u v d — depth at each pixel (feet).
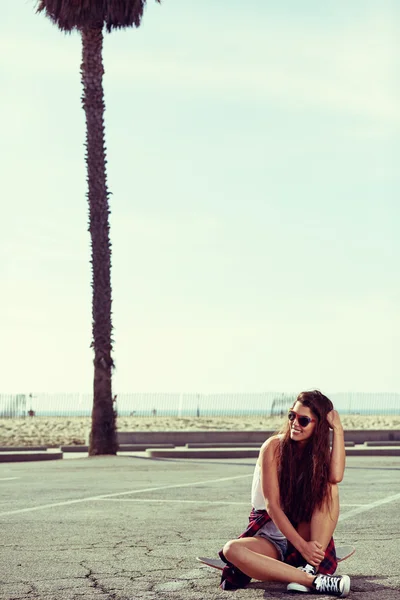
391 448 76.07
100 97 77.97
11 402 140.97
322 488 20.13
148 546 26.53
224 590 20.34
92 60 78.07
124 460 66.69
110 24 78.13
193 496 40.16
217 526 30.66
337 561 21.09
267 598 19.34
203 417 143.23
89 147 76.95
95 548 26.22
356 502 37.96
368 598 19.39
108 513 34.24
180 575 22.21
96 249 75.66
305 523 20.47
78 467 59.21
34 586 21.02
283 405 139.54
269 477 20.22
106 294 75.56
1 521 32.04
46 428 120.37
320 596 19.45
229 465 61.31
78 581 21.56
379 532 29.30
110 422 74.90
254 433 90.89
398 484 46.11
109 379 75.20
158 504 37.14
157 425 123.95
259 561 19.79
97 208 76.13
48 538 28.12
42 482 47.60
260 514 20.68
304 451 20.33
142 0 77.05
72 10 76.07
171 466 60.18
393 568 23.07
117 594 20.10
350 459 67.21
